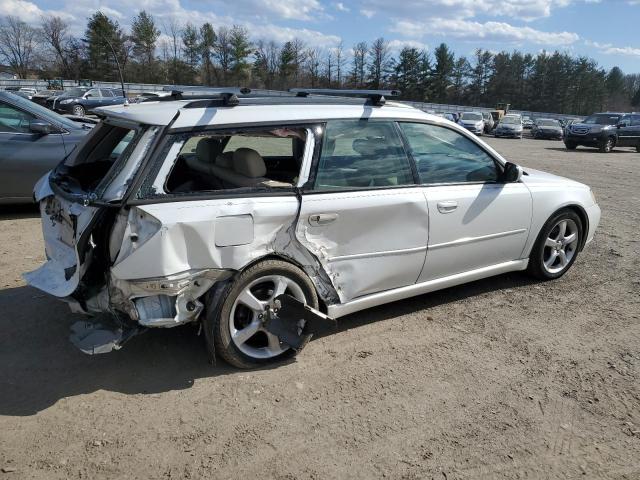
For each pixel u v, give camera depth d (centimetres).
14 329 382
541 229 483
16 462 254
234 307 323
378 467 260
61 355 351
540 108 9319
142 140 300
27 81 5153
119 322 304
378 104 391
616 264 576
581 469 265
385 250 376
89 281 302
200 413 296
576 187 507
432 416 301
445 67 8000
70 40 6950
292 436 280
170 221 288
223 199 309
